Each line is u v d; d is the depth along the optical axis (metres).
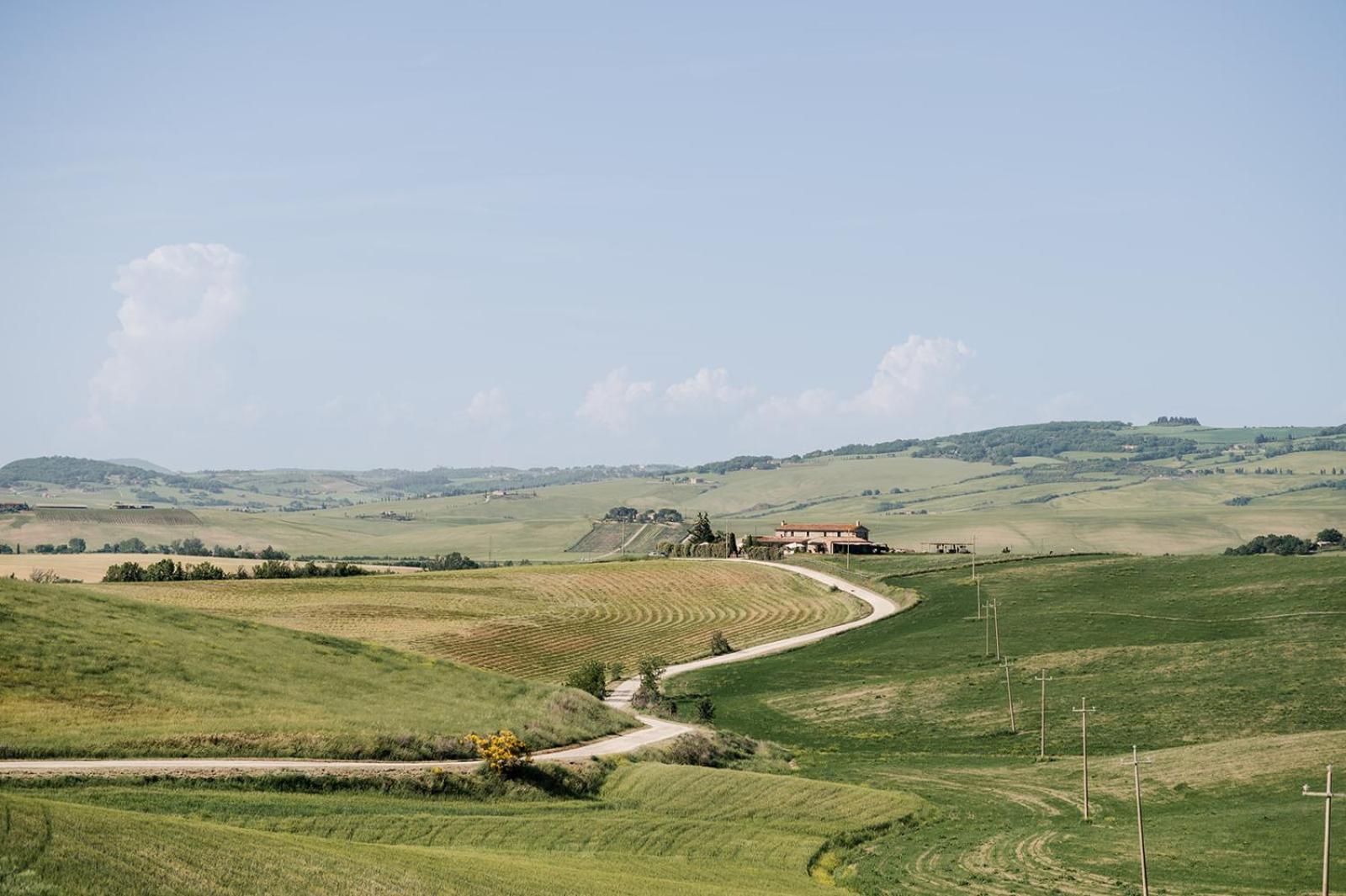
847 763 101.56
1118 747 103.44
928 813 82.00
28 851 42.38
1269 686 114.75
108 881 41.50
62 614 85.44
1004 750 105.81
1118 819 79.88
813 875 65.94
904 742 110.12
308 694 81.75
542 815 68.56
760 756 100.50
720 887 58.88
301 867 47.31
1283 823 72.44
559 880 54.00
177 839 47.06
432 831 61.97
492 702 93.06
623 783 79.38
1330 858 65.25
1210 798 82.56
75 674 73.25
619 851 64.94
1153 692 117.19
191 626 93.06
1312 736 94.31
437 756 74.19
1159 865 67.44
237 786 61.72
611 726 97.25
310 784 64.56
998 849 72.25
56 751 60.88
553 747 85.56
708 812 76.00
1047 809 83.88
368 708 81.19
